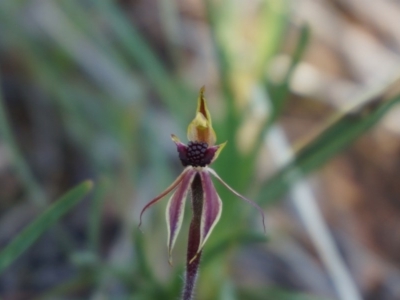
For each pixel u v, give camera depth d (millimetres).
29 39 396
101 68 400
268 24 345
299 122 449
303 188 328
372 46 492
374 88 285
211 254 281
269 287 326
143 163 385
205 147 175
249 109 337
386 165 439
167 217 174
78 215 377
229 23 370
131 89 393
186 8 485
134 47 339
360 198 424
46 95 423
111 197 384
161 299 283
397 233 410
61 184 400
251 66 359
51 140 412
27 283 346
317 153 297
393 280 379
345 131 288
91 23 406
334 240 396
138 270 284
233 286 310
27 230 239
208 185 175
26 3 413
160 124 404
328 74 474
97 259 279
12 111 424
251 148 302
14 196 384
